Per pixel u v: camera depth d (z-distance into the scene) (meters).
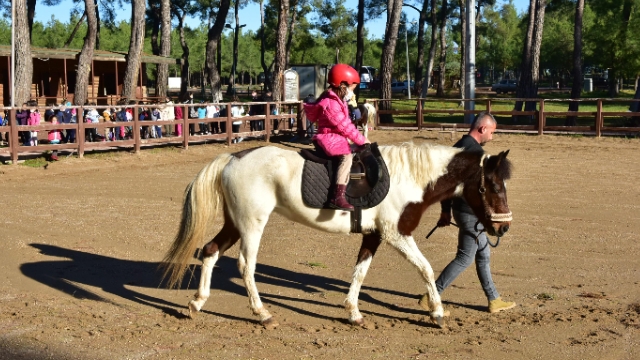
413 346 5.22
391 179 5.53
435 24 47.28
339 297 6.61
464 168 5.64
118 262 7.66
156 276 7.19
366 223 5.57
